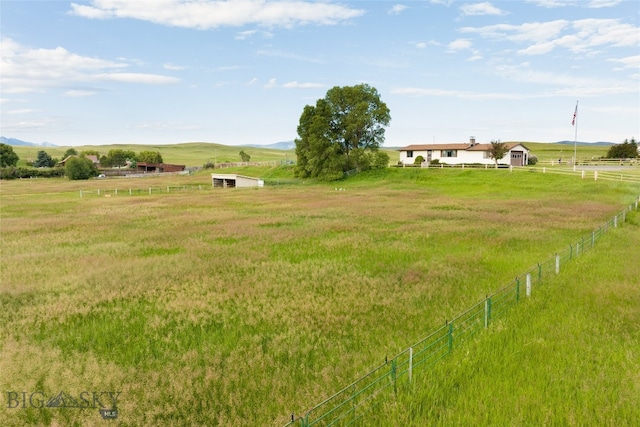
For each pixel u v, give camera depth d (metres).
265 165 104.81
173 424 7.59
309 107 75.19
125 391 8.55
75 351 10.61
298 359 10.06
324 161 71.75
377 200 45.88
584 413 7.35
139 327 12.28
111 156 146.88
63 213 40.44
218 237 26.69
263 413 7.85
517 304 12.82
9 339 11.33
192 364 9.81
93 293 15.45
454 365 9.14
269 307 13.63
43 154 138.75
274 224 31.58
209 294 15.09
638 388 7.97
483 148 75.44
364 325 11.99
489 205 38.25
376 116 72.19
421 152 84.12
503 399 7.85
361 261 19.67
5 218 37.00
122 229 30.50
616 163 76.25
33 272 18.59
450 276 16.53
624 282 14.62
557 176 52.41
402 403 7.83
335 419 7.23
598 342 10.09
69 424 7.72
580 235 23.95
